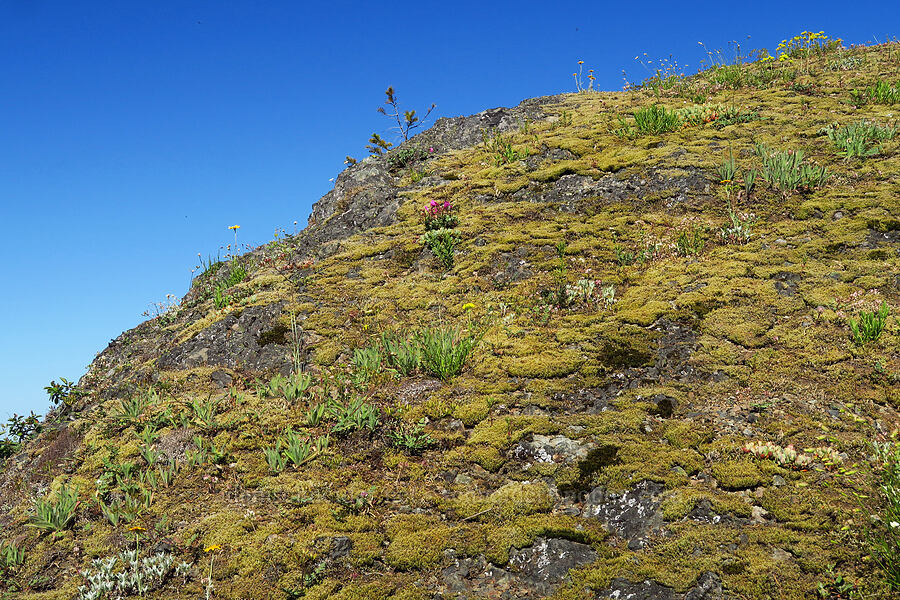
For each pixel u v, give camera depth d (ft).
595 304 29.66
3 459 28.32
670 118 46.68
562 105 57.88
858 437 19.62
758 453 19.48
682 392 23.11
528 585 16.78
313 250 41.65
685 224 34.76
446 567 17.66
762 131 43.68
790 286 28.14
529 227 37.37
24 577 18.98
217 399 26.84
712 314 27.02
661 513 18.01
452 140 54.13
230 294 37.06
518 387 24.77
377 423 23.91
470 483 20.75
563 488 19.72
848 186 35.35
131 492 21.75
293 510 20.07
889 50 60.18
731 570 15.79
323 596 16.85
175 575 18.12
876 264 28.35
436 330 28.55
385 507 20.21
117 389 30.01
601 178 41.22
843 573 15.08
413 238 38.81
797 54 64.44
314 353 29.63
